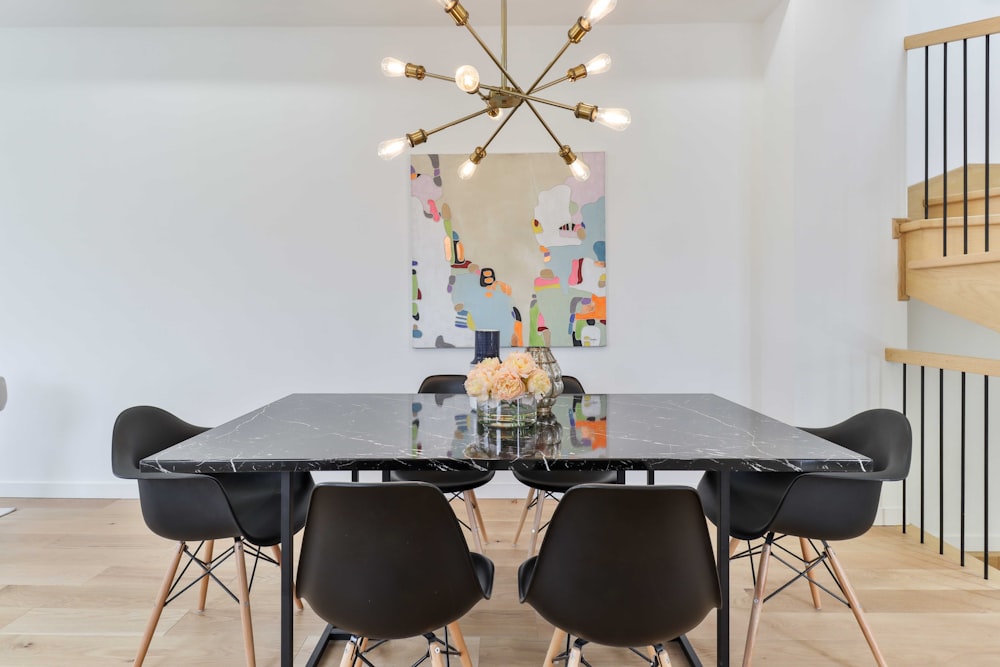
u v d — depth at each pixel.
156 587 2.28
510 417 1.69
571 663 1.30
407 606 1.22
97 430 3.37
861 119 2.95
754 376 3.36
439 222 3.32
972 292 2.56
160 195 3.34
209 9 3.12
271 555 2.62
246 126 3.33
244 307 3.37
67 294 3.35
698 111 3.33
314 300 3.37
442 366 3.39
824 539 1.62
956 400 3.11
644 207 3.35
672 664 1.82
